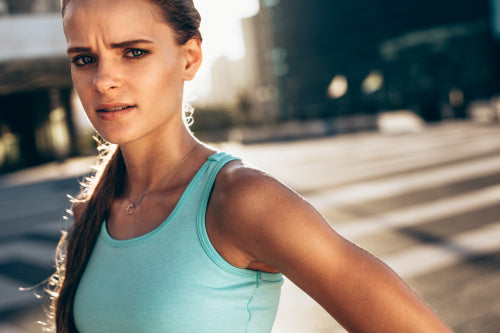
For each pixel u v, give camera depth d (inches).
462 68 2105.1
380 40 2449.6
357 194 354.6
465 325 142.0
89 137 1299.2
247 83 4045.3
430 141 710.5
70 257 41.7
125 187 43.1
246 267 34.3
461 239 222.5
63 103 1172.5
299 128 1226.6
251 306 34.4
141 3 35.3
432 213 276.5
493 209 272.2
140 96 35.6
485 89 2034.9
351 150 698.8
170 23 36.4
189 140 40.8
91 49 35.5
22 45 757.3
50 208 432.5
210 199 34.5
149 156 39.4
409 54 2313.0
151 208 38.6
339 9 2662.4
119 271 36.3
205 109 1662.2
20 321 166.7
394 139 827.4
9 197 560.4
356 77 2635.3
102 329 36.5
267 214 30.7
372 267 29.9
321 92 2891.2
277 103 3213.6
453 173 406.0
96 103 36.2
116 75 35.3
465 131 835.4
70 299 40.7
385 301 29.3
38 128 1140.5
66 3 36.6
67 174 768.3
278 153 762.8
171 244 34.5
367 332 30.0
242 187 31.8
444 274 182.1
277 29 3169.3
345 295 30.0
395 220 268.8
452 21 2108.8
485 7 1984.5
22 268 237.3
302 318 154.3
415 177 405.4
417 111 1205.1
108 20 34.7
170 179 39.0
